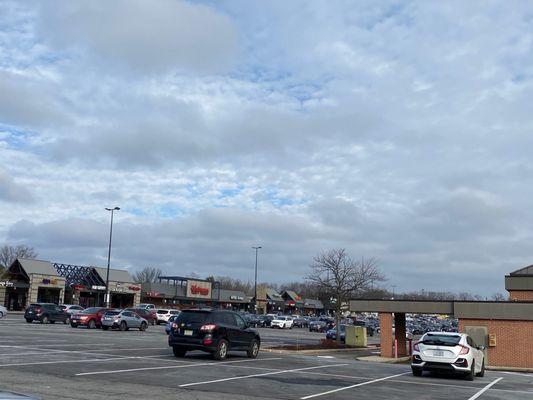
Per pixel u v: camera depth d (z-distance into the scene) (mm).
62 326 41156
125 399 10367
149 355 19641
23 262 69375
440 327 86500
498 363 28500
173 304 88125
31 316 43594
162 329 46406
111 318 39406
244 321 20812
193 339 18734
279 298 115562
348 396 12227
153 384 12578
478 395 13469
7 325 37312
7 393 4559
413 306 30734
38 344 22250
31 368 14367
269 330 62906
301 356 24719
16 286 66938
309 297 135000
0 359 16188
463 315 29516
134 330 41719
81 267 76312
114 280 78000
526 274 35062
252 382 13820
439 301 30328
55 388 11289
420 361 17359
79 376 13297
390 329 31125
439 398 12602
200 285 90375
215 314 19328
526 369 26875
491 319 29000
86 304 77312
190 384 12875
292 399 11445
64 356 17875
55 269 72500
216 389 12320
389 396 12562
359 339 37094
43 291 71250
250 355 20844
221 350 19016
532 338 28188
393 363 26250
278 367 17938
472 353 17422
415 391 13742
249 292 139250
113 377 13406
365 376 16891
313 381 14781
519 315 28547
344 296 39094
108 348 22000
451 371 17016
